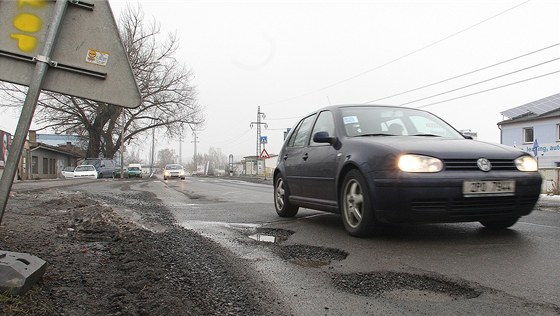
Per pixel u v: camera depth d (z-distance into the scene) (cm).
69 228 480
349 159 448
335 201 481
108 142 4453
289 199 612
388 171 396
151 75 4100
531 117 3491
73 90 270
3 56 262
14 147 259
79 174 3356
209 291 280
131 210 731
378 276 310
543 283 284
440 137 482
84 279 284
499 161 404
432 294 273
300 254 383
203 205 838
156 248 393
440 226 492
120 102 275
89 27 273
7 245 363
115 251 368
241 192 1353
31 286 248
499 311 241
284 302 261
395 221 396
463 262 338
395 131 501
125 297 257
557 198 1216
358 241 421
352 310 248
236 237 468
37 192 1083
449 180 383
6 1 263
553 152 3334
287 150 641
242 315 241
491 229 472
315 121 589
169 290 275
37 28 265
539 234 442
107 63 274
